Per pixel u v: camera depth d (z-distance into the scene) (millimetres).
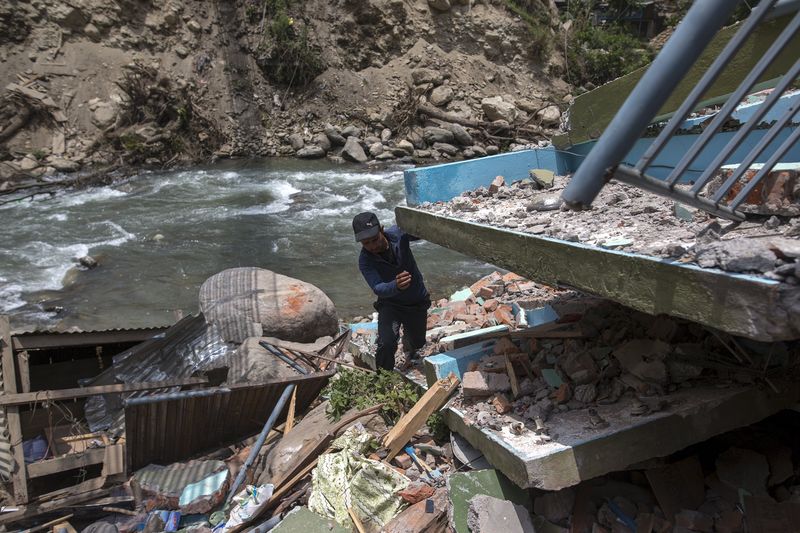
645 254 2727
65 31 17547
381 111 19594
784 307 2123
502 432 3475
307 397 5359
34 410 4801
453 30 21188
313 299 6836
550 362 3969
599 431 3213
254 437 5043
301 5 20375
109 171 16062
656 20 26125
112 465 4340
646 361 3564
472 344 4676
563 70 22484
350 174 16609
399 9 20531
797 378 3373
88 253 11078
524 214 4133
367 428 4504
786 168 2932
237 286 6750
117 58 17906
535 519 3355
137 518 4082
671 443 3211
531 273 3426
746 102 4477
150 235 12000
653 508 3357
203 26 19609
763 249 2254
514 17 21844
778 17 3678
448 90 19922
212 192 14906
